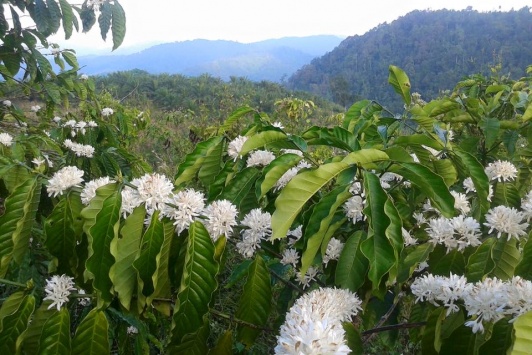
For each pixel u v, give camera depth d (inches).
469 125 128.2
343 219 60.4
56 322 54.7
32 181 64.6
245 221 65.0
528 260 54.7
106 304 54.7
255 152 77.4
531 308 44.0
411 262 63.2
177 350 60.9
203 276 54.5
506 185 78.3
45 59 150.5
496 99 116.8
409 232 75.4
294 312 45.3
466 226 60.9
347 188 53.3
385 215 48.7
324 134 63.7
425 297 57.6
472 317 49.2
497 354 44.8
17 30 145.1
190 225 56.4
